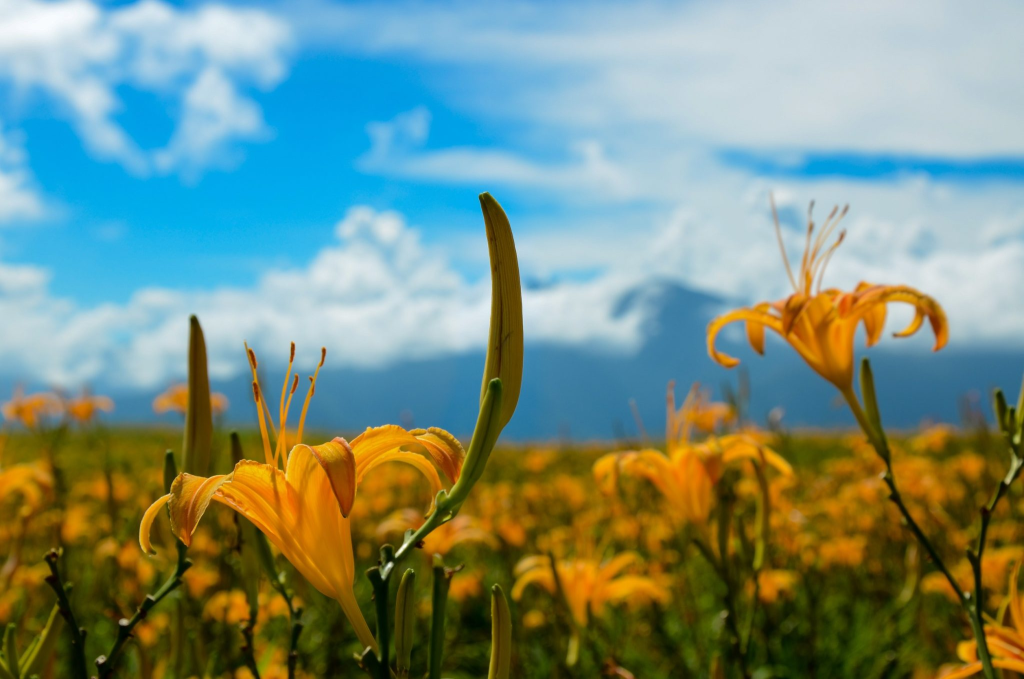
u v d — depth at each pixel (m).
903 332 2.17
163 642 3.04
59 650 3.57
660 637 4.36
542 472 10.34
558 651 2.99
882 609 4.52
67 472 6.51
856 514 5.43
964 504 5.61
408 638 1.27
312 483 1.28
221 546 2.98
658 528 5.04
